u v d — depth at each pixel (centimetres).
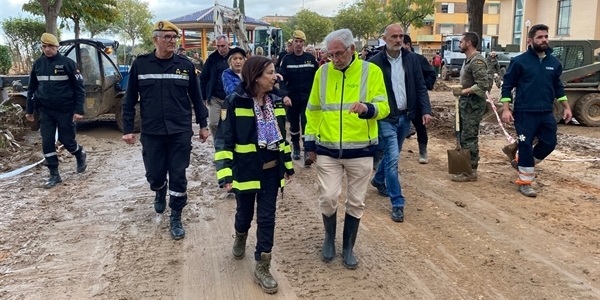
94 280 411
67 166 814
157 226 536
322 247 469
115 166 815
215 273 423
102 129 1221
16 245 483
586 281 406
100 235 510
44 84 673
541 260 445
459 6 6581
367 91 399
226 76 597
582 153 902
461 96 679
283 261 445
